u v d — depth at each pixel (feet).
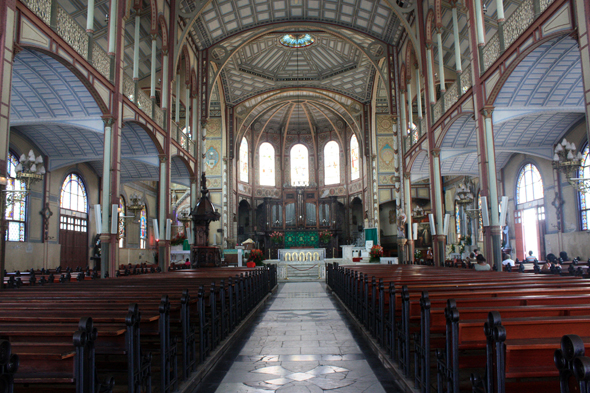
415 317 17.29
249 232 119.55
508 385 10.37
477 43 43.73
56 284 27.58
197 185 75.00
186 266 68.69
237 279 28.40
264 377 17.71
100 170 72.79
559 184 59.72
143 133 54.19
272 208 122.42
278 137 127.85
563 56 37.06
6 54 27.20
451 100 52.11
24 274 42.98
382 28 76.64
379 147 94.22
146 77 67.82
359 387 16.30
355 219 121.29
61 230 62.59
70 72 37.96
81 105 42.78
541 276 27.30
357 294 29.76
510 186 72.84
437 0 54.29
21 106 42.55
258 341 24.71
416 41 63.67
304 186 122.93
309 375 17.89
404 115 76.33
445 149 60.59
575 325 10.93
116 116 43.65
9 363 6.70
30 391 12.41
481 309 12.82
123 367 16.03
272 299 47.03
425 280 23.88
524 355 9.02
